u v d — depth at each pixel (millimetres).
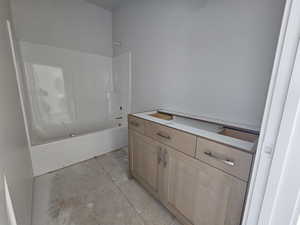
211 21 1277
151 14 1877
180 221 1191
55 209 1301
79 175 1781
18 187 911
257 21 1027
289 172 525
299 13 453
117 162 2082
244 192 759
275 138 552
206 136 915
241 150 742
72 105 2602
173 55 1677
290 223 560
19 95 1491
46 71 2264
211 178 899
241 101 1186
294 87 480
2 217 581
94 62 2746
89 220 1214
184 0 1462
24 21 1994
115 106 3025
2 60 960
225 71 1247
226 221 869
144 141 1414
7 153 773
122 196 1479
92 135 2137
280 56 510
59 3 2230
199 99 1483
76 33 2463
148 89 2133
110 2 2416
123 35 2500
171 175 1170
